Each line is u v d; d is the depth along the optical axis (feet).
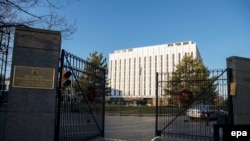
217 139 34.30
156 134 42.80
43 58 26.37
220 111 38.58
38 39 26.48
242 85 35.42
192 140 38.55
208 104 44.37
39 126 25.44
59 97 27.27
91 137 35.50
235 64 35.45
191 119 53.42
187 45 360.28
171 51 374.02
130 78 411.54
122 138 40.27
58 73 27.09
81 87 34.22
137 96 397.19
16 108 25.12
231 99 34.55
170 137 41.60
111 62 435.53
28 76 25.76
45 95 25.94
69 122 32.04
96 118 39.17
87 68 35.78
